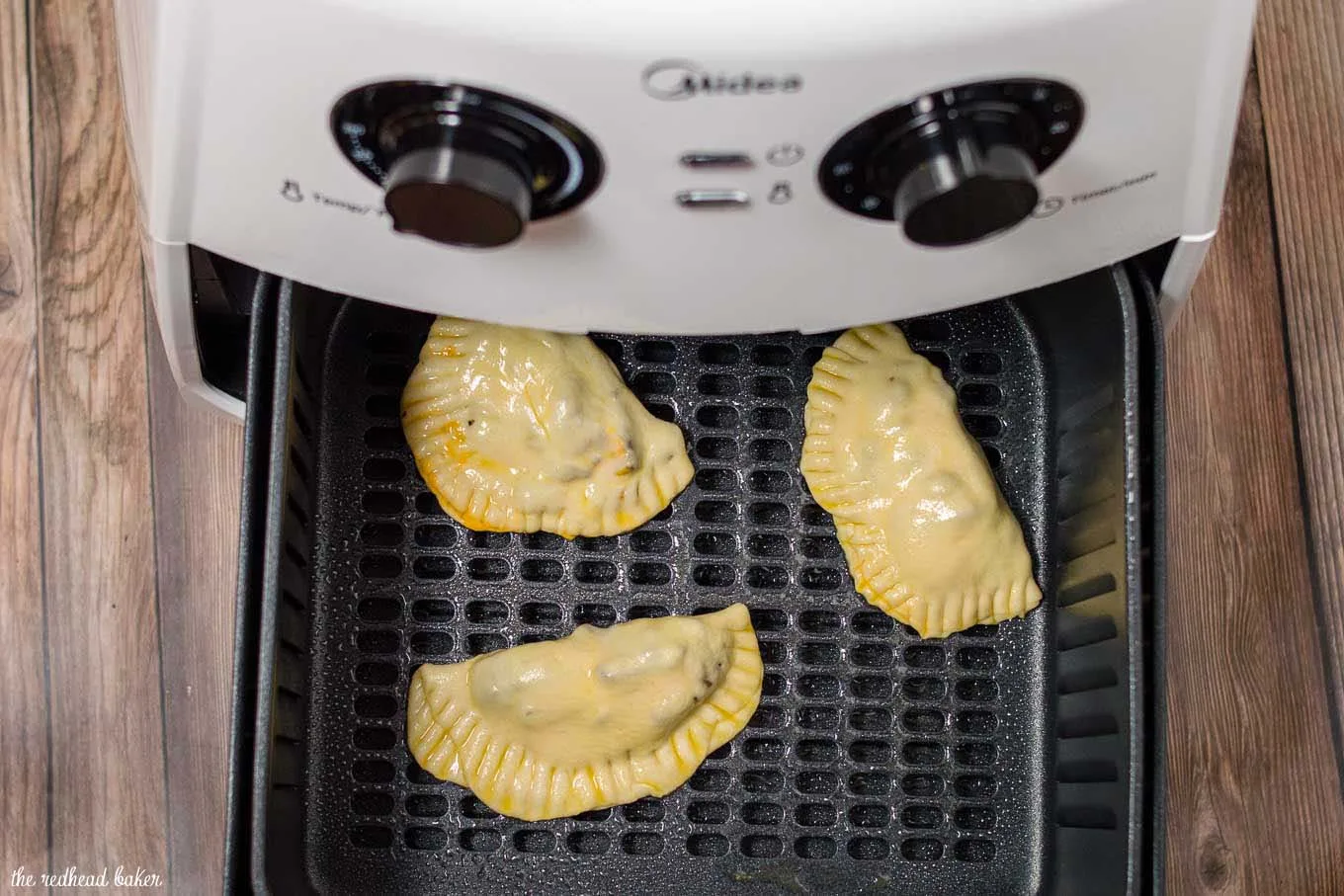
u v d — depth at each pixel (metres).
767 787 0.50
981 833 0.50
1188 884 0.58
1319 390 0.60
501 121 0.37
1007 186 0.37
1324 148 0.61
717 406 0.51
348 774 0.49
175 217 0.41
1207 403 0.60
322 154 0.38
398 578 0.50
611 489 0.49
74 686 0.58
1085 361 0.48
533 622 0.50
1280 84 0.61
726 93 0.36
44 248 0.59
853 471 0.50
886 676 0.50
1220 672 0.59
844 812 0.50
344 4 0.35
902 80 0.36
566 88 0.36
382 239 0.40
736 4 0.35
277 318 0.44
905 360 0.51
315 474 0.49
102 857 0.57
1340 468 0.60
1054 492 0.51
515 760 0.49
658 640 0.48
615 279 0.41
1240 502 0.60
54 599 0.58
